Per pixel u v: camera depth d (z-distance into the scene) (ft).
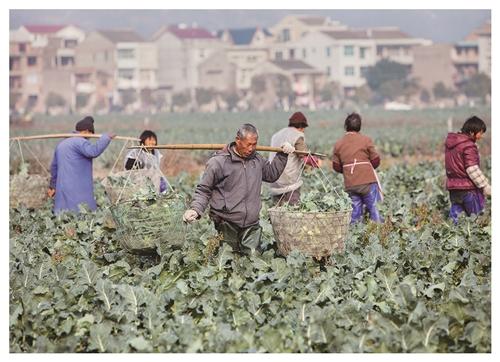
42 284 81.15
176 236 86.33
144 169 114.83
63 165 119.75
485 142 285.02
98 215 114.73
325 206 86.07
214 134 452.76
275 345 65.00
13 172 195.83
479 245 92.32
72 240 98.63
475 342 65.82
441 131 428.15
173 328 67.05
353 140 112.47
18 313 70.95
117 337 66.74
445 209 127.13
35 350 66.64
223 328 66.59
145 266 87.97
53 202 132.16
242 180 85.30
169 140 424.05
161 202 85.56
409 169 180.55
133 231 85.35
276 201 105.60
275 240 89.04
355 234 99.14
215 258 85.30
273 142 105.50
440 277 81.87
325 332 65.77
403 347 64.75
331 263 85.10
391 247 92.38
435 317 67.51
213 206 85.97
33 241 99.60
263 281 77.56
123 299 72.84
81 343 67.92
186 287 74.95
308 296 74.84
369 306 71.97
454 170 111.45
